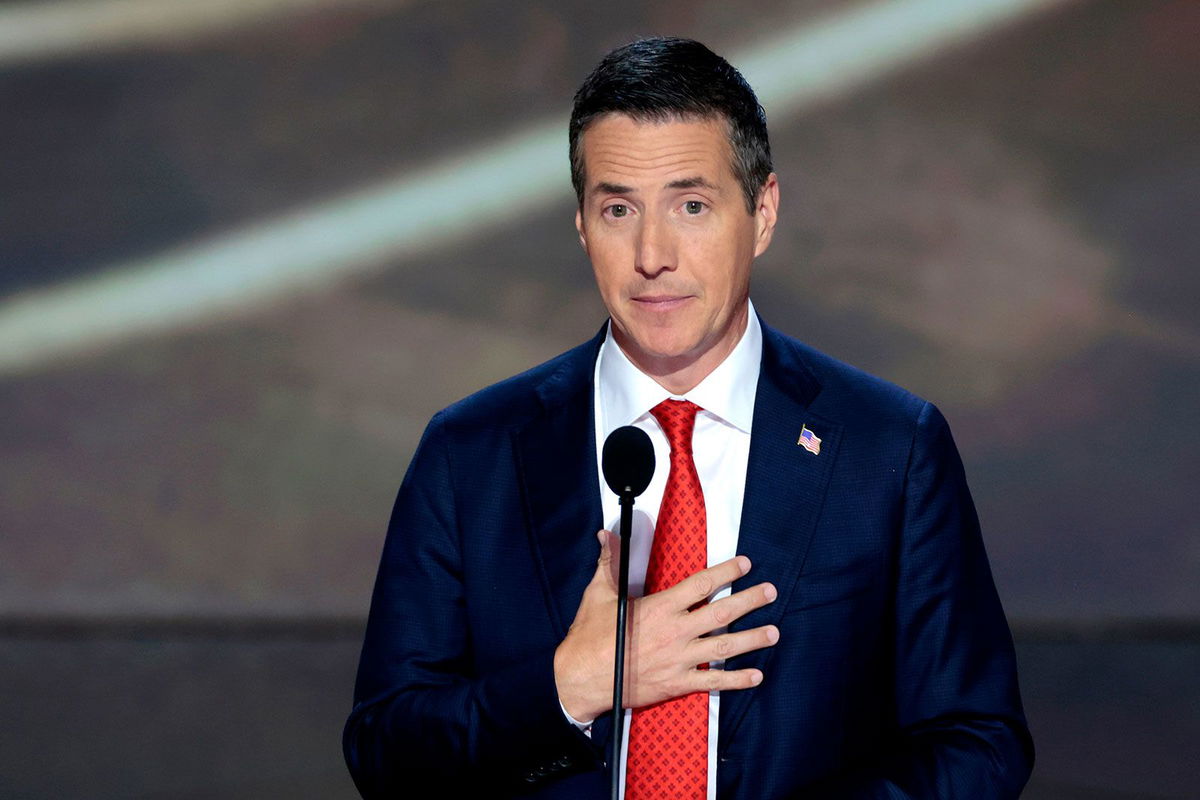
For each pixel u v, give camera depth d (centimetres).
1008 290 3127
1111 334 3091
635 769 568
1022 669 2622
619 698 501
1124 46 3103
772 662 578
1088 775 1883
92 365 3141
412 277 3200
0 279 3138
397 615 628
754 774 568
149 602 3091
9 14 3169
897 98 3159
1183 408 3062
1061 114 3119
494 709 566
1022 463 3097
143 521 3109
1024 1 3125
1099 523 3067
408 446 3177
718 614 553
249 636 3017
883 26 3159
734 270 577
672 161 555
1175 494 3045
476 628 616
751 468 607
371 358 3181
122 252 3162
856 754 582
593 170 568
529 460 629
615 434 532
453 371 3195
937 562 596
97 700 2358
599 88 566
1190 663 2666
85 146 3177
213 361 3158
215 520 3125
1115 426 3080
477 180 3216
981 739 570
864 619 588
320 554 3134
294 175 3195
